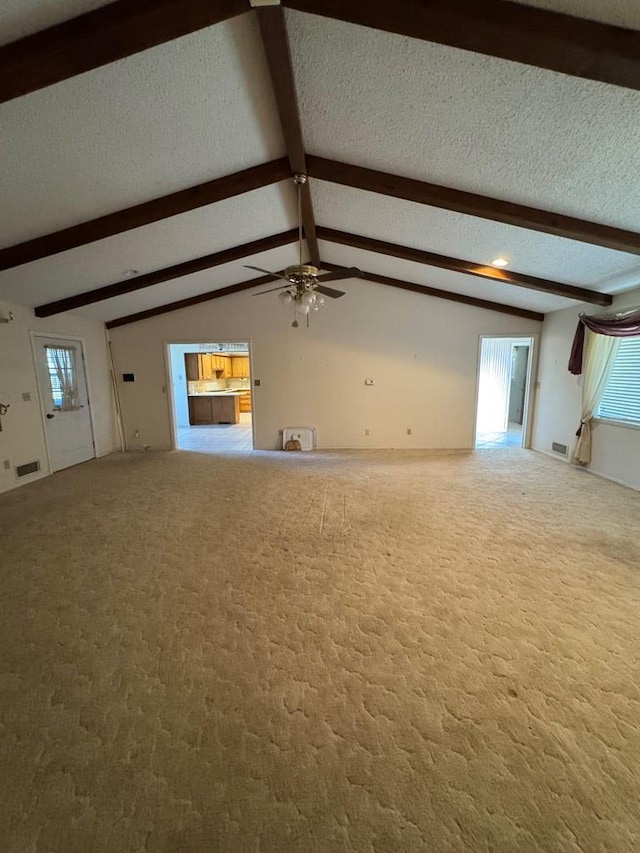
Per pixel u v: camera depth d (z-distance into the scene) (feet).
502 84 6.51
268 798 4.25
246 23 5.98
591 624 6.99
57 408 17.42
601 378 15.83
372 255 17.06
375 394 21.30
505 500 13.29
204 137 8.48
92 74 6.25
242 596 7.93
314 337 20.98
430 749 4.76
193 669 6.07
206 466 18.02
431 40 5.69
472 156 8.59
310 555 9.57
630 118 6.67
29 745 4.86
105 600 7.82
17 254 10.80
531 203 9.80
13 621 7.21
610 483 15.16
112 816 4.08
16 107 6.55
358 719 5.18
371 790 4.32
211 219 12.48
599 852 3.72
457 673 5.92
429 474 16.48
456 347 20.83
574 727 5.02
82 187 9.18
